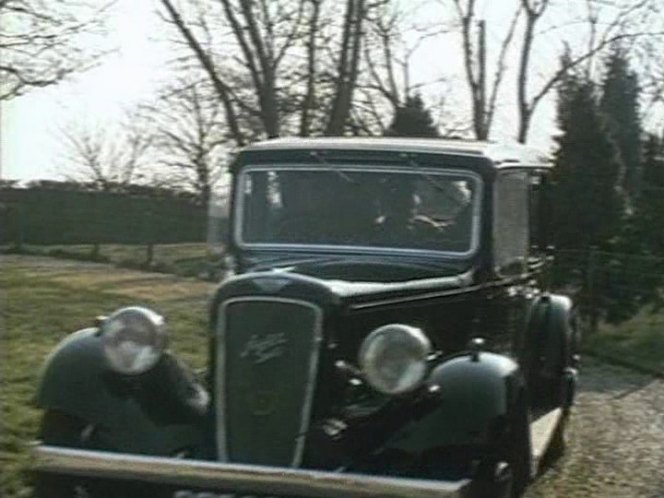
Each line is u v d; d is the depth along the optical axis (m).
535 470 8.07
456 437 6.44
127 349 6.80
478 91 27.86
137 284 23.83
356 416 6.68
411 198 8.26
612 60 35.34
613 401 14.29
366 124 25.50
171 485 6.47
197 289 22.58
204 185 31.17
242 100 23.44
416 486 6.18
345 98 22.95
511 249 8.73
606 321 20.94
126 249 31.75
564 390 10.65
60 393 6.81
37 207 34.22
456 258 8.12
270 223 8.39
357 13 23.00
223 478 6.38
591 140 24.08
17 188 34.03
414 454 6.47
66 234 33.81
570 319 10.72
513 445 6.91
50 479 6.73
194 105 25.50
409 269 7.98
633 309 20.86
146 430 6.72
